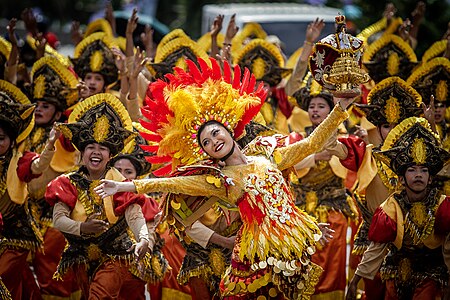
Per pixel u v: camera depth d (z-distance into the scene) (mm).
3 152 13773
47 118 16219
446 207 12828
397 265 13297
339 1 32344
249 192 11281
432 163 12945
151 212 13453
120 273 13297
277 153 11633
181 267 13984
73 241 13375
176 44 16844
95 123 13188
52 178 15172
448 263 12766
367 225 14414
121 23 30203
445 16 26109
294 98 16438
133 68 15273
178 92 11352
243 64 17641
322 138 11508
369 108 14609
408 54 17531
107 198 13055
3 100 13766
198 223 13055
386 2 26828
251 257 11281
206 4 44719
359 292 15773
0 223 12906
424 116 13484
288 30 30031
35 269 15758
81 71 17781
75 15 52094
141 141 14367
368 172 13898
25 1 50906
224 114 11430
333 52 11375
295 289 11461
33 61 20234
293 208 11539
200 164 11328
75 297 15797
